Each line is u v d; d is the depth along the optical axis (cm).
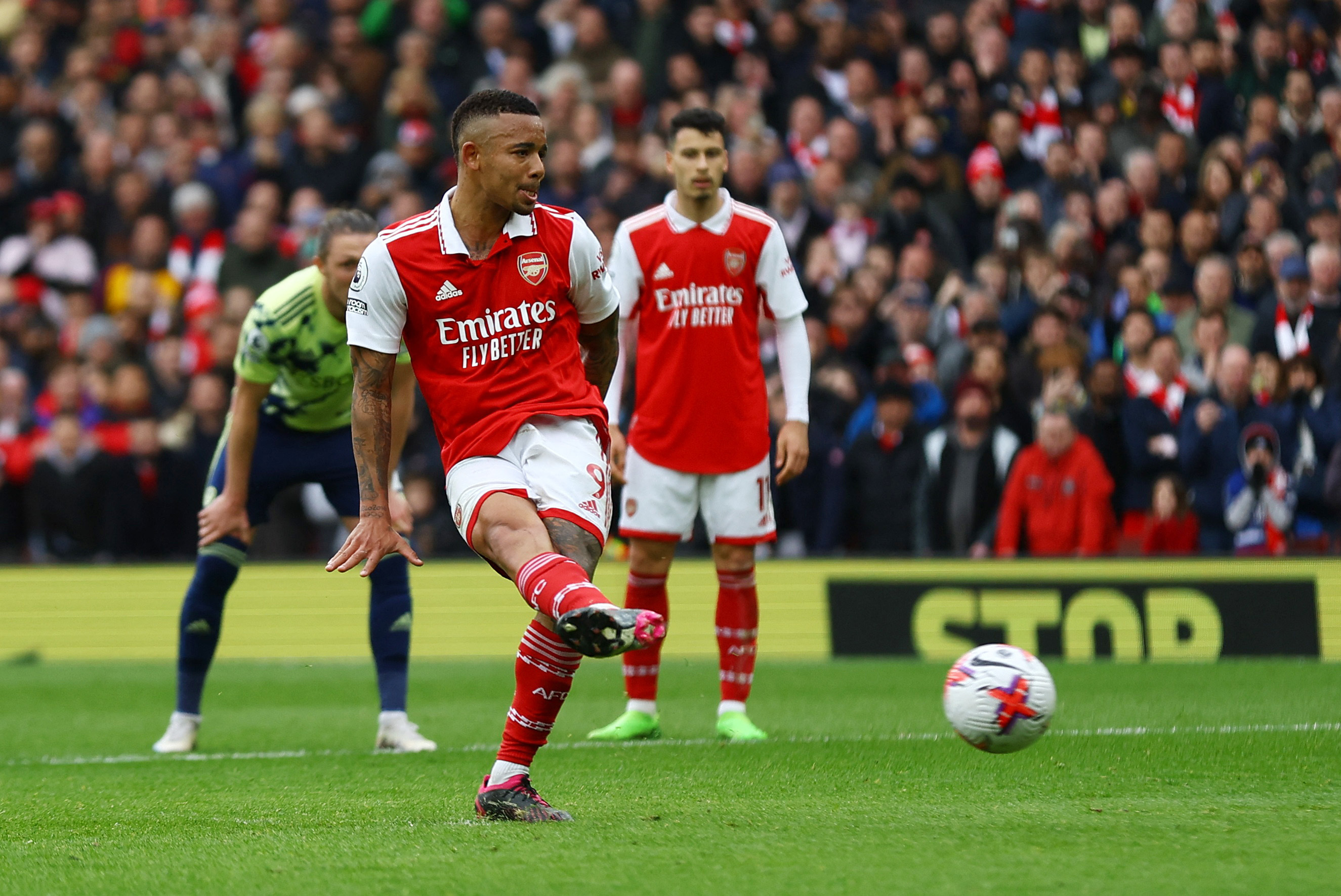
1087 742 1950
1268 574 3431
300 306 2092
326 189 5112
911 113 4859
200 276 5016
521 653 1391
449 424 1443
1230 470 3616
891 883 1077
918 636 3562
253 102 5516
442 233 1415
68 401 4222
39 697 3075
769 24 5356
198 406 4203
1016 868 1127
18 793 1741
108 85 5866
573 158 4750
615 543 3788
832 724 2323
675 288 2212
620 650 1226
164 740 2225
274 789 1736
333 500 2269
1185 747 1892
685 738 2195
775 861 1166
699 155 2180
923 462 3738
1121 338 4047
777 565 3619
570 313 1480
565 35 5759
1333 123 4659
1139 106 4753
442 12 5456
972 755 1858
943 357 4125
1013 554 3619
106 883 1155
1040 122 4922
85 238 5234
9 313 4906
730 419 2220
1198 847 1206
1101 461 3634
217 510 2177
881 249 4362
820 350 4025
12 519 4303
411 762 1970
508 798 1395
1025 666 1619
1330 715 2284
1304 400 3650
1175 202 4512
